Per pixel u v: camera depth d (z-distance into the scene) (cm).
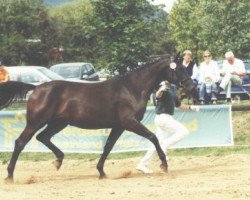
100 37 2920
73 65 3206
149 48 2920
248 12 3434
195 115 1841
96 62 2955
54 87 1484
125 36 2884
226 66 2122
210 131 1841
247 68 2728
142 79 1495
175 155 1847
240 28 3444
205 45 3581
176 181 1377
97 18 2902
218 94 2188
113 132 1513
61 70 3180
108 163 1780
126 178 1479
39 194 1258
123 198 1170
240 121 2050
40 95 1476
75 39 5197
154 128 1833
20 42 4738
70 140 1873
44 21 5147
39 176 1595
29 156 1917
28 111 1477
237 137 1973
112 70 2925
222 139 1839
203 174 1473
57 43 5175
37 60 5034
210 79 2100
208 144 1841
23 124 1894
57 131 1540
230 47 3431
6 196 1241
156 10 2950
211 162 1697
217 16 3484
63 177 1561
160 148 1482
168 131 1538
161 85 1516
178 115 1841
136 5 2884
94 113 1478
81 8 3017
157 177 1459
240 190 1208
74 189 1318
